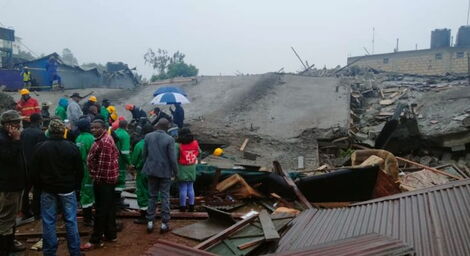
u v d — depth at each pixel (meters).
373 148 12.12
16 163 4.96
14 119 4.86
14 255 5.32
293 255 3.94
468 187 5.16
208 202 8.05
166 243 4.44
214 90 19.12
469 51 34.91
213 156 11.38
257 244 4.91
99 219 5.58
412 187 8.88
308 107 15.09
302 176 8.87
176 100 11.57
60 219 6.71
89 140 6.14
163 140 6.12
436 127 12.15
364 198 8.15
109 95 20.52
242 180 8.36
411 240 4.30
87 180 6.33
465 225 4.23
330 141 12.37
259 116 14.67
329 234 4.99
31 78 23.88
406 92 16.58
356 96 16.31
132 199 8.09
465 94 14.47
